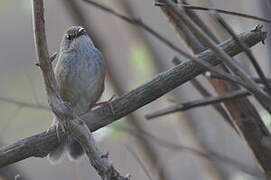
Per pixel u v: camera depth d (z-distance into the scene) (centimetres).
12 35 1747
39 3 691
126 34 1181
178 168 1254
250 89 612
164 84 803
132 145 1130
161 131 1309
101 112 830
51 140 823
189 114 1131
